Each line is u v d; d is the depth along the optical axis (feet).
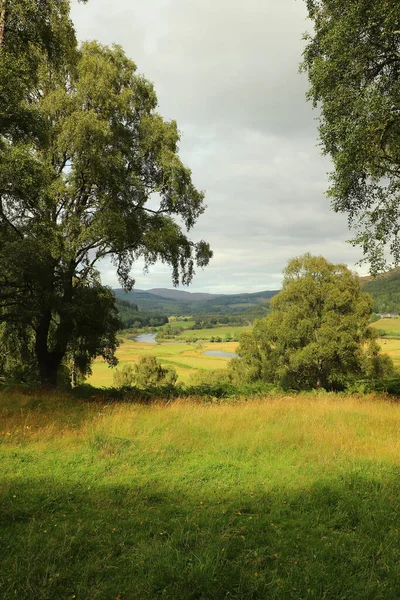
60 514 13.88
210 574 9.79
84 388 49.26
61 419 30.45
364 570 10.34
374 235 39.06
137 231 55.26
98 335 56.34
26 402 36.63
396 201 38.68
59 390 47.50
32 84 44.78
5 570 10.09
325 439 24.66
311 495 15.89
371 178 40.37
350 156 36.40
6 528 12.48
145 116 57.93
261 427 27.43
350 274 103.45
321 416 33.17
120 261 60.95
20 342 66.64
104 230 48.88
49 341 64.85
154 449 22.39
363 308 98.12
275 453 22.41
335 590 9.48
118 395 48.06
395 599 9.20
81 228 51.75
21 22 38.40
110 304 58.44
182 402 42.75
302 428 27.66
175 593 9.28
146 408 36.60
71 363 72.23
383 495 15.58
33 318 52.26
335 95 36.81
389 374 102.99
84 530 12.47
